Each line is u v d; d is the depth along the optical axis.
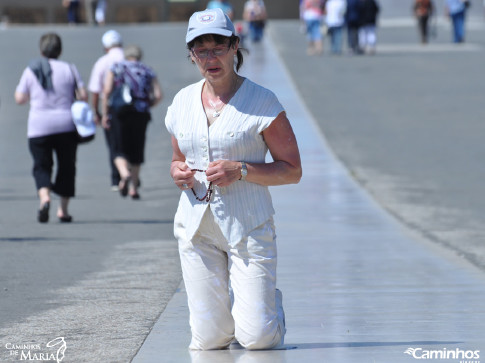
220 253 16.83
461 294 22.05
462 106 68.50
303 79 82.81
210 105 16.39
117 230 31.86
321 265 25.52
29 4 180.38
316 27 105.75
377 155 50.19
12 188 42.22
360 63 96.00
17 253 27.86
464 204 37.31
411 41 127.88
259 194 16.38
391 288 22.72
